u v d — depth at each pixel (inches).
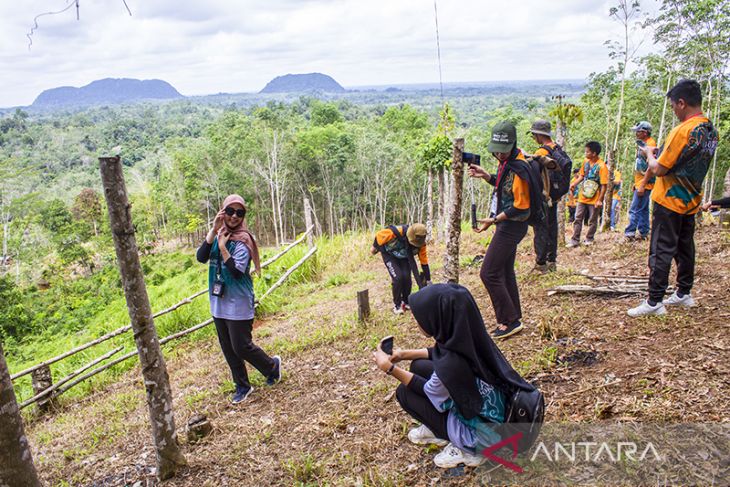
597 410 131.6
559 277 256.1
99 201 2605.8
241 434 170.6
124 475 162.9
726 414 119.6
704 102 1023.0
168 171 2564.0
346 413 167.6
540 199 176.4
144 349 142.0
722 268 223.8
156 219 2583.7
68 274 1720.0
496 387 115.0
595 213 338.0
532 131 250.1
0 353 96.8
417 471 128.5
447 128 487.5
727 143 1063.0
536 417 110.6
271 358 204.5
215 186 2326.5
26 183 2480.3
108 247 1964.8
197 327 309.7
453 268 192.7
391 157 2380.7
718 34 865.5
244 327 189.9
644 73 1130.7
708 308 179.8
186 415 196.4
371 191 2429.9
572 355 166.6
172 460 152.1
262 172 2219.5
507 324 192.5
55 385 257.8
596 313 197.5
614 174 442.6
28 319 808.9
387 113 3678.6
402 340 225.3
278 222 2495.1
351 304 320.2
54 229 1973.4
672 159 162.9
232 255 182.7
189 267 1194.0
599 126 1223.5
